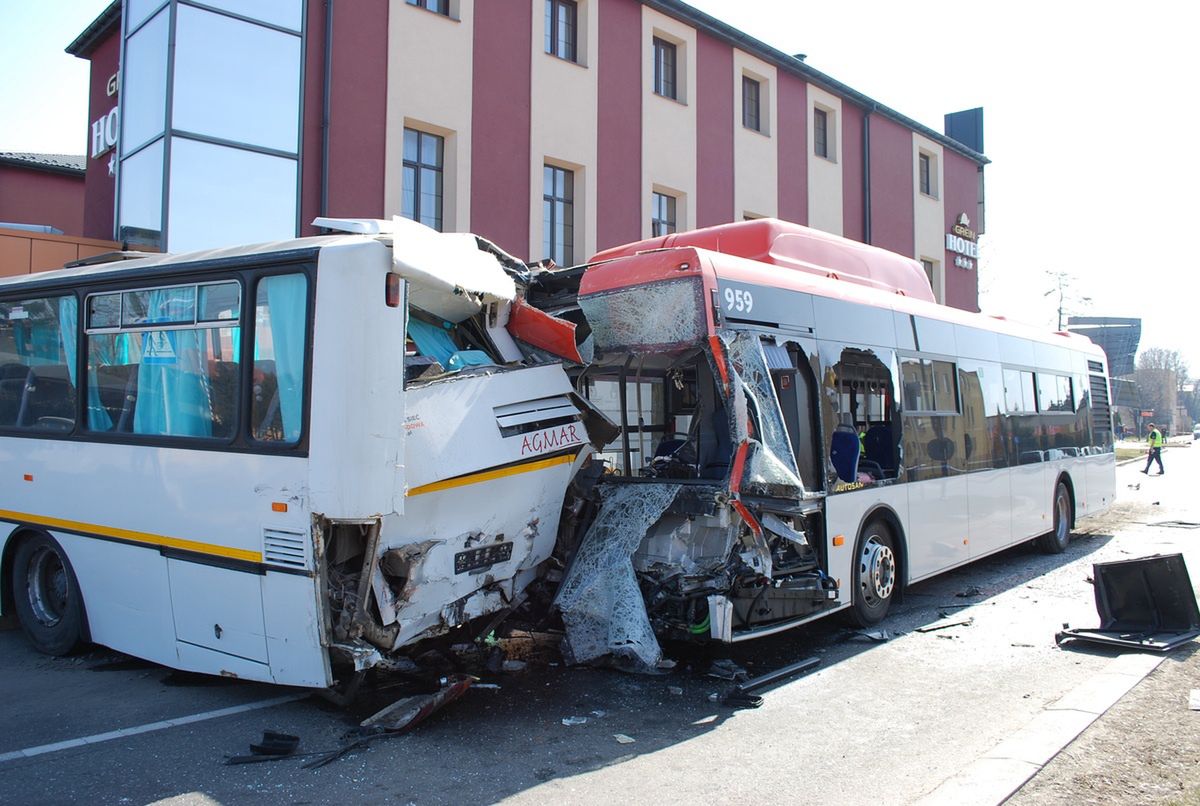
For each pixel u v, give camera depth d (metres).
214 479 5.43
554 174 17.69
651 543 6.44
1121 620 7.44
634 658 6.46
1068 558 11.85
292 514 5.02
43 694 5.94
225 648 5.46
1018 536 10.79
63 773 4.61
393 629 5.18
